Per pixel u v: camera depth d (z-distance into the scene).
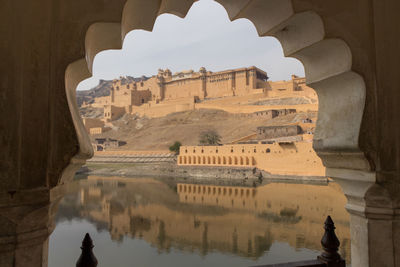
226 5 3.10
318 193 29.77
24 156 1.99
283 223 20.28
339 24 2.65
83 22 2.16
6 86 1.96
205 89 92.88
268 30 3.03
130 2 2.33
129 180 45.53
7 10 2.00
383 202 2.68
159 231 19.86
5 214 1.91
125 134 84.19
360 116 2.67
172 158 59.66
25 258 1.99
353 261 2.93
